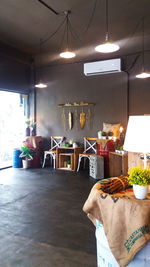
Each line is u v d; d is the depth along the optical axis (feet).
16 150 21.07
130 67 18.39
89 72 19.24
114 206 5.42
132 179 5.43
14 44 19.48
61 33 17.20
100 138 18.72
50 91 22.30
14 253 7.32
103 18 14.67
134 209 5.08
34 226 9.25
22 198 12.62
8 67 20.24
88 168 20.43
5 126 21.01
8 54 19.84
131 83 18.47
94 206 5.87
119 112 19.02
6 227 9.14
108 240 5.36
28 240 8.14
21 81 21.89
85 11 13.78
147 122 5.33
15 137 22.15
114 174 17.01
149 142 5.18
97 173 16.89
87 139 20.17
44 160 21.24
